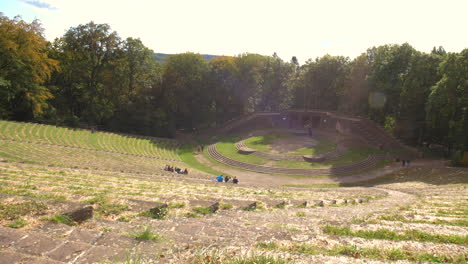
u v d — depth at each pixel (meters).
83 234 5.18
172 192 12.81
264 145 48.88
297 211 10.04
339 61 66.19
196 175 33.22
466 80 33.75
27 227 5.35
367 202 14.31
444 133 42.03
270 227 6.79
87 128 49.62
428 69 43.66
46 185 11.44
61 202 6.82
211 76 63.59
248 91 68.06
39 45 41.25
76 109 55.38
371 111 56.53
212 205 8.96
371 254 4.77
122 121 55.66
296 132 58.47
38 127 37.34
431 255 4.81
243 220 7.67
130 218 6.93
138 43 55.53
